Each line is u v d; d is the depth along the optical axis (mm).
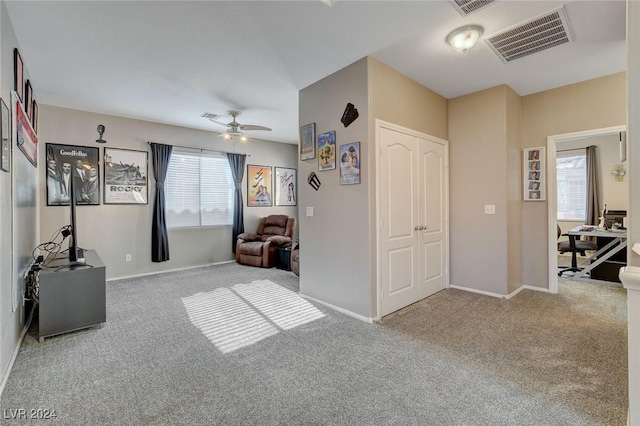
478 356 2338
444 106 4113
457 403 1800
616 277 4395
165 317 3193
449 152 4168
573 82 3674
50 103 4305
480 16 2391
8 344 2158
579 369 2146
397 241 3354
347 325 2947
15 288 2385
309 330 2842
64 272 2727
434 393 1895
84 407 1780
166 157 5363
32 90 3484
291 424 1642
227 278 4871
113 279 4840
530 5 2262
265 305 3543
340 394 1893
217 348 2502
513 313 3219
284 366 2219
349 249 3203
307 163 3689
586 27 2535
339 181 3289
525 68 3293
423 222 3730
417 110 3623
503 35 2654
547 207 3945
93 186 4723
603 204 6551
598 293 3900
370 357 2336
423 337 2676
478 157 3902
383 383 2002
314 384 1997
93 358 2346
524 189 4094
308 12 2326
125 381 2039
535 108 4008
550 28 2549
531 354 2359
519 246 4043
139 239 5141
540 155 3973
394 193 3316
